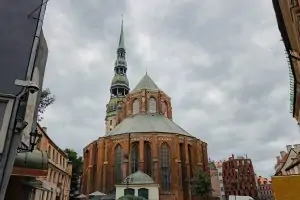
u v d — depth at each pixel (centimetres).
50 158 3825
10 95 656
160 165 6138
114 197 5428
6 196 1235
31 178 1354
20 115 668
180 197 5903
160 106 8075
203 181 6072
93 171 6575
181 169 6344
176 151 6350
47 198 3616
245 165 12656
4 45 707
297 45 1523
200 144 6906
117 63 11894
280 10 1432
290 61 1728
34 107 834
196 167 6525
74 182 7481
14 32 732
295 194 1086
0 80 667
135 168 6225
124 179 5744
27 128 787
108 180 6194
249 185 12256
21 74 695
